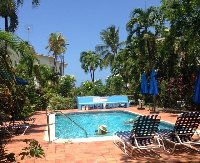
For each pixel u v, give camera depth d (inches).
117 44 1953.7
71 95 1337.4
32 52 441.1
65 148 374.0
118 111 1000.9
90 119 879.7
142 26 949.2
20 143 417.1
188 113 346.0
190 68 818.2
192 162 298.0
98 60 2020.2
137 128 343.0
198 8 569.9
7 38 372.2
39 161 314.8
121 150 355.9
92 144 392.5
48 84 1203.9
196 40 616.7
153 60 922.7
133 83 1170.6
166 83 890.7
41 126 604.1
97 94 1352.1
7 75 259.4
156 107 960.9
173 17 628.1
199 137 390.3
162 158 316.2
